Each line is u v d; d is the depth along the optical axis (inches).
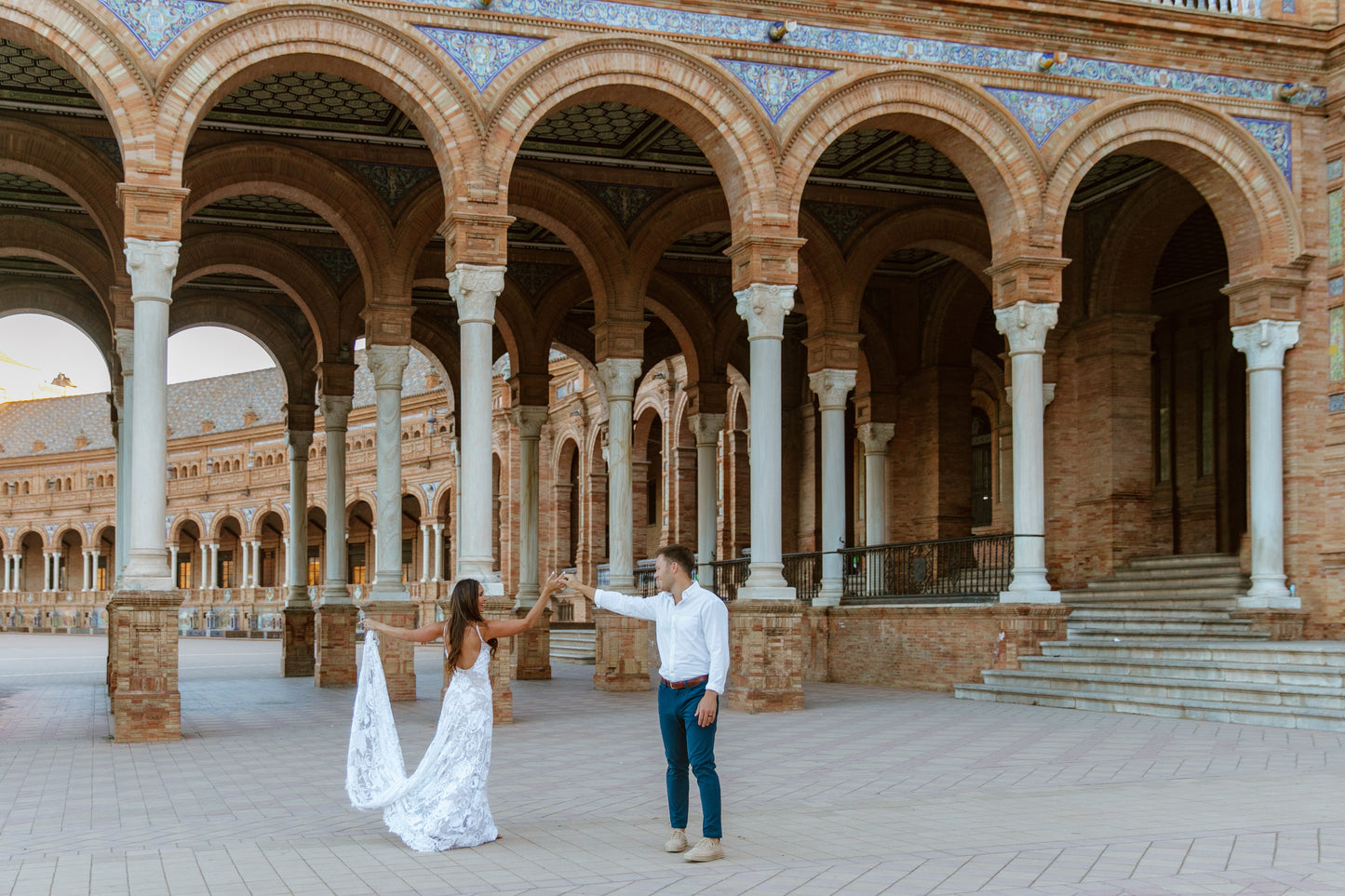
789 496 1295.5
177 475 2586.1
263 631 2172.7
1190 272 991.0
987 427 1204.5
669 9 625.9
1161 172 801.6
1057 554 866.1
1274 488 711.7
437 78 594.9
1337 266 716.7
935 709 633.0
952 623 737.6
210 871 268.4
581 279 982.4
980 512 1202.6
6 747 511.5
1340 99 714.8
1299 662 584.1
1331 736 493.4
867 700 692.7
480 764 298.8
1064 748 469.4
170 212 555.2
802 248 845.8
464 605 303.3
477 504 595.2
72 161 710.5
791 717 601.0
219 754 486.0
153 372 549.0
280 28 573.0
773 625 634.8
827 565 868.6
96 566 2829.7
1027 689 657.6
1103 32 685.3
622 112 732.7
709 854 275.1
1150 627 714.8
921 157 813.9
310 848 295.3
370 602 730.8
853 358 853.8
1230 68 709.9
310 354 1018.7
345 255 906.1
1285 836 294.5
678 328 1015.6
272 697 775.1
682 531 1424.7
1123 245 833.5
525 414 967.0
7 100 685.9
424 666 1120.8
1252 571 716.7
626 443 798.5
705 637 287.0
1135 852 278.4
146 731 529.7
